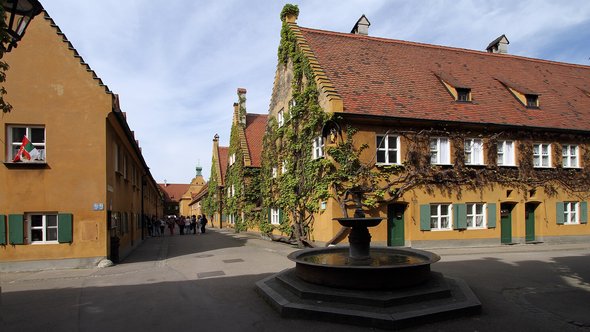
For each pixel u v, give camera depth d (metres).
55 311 8.77
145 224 34.72
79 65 15.46
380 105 19.44
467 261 15.27
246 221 34.03
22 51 14.99
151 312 8.56
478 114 21.22
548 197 22.38
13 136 14.97
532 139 22.14
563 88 26.61
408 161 19.33
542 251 18.58
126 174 21.42
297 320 7.74
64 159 15.07
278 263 15.06
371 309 7.66
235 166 37.78
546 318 7.97
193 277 12.55
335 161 18.36
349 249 11.27
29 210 14.64
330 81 19.59
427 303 8.11
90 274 13.54
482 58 27.22
